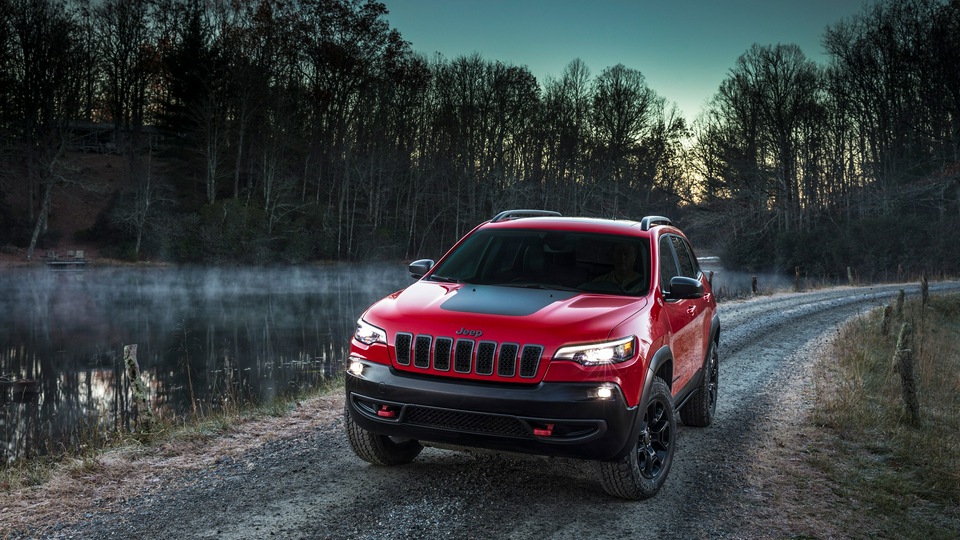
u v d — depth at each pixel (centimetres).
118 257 6003
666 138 7950
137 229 6191
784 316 2019
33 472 555
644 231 586
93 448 634
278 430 687
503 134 7981
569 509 482
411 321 460
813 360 1236
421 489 514
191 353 2475
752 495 530
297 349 2566
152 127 7444
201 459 593
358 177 7056
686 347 595
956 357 1420
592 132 8144
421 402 438
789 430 739
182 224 5988
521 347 430
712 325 722
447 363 442
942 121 5922
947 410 895
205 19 7175
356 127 7344
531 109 8044
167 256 5919
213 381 1980
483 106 7894
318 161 7250
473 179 7356
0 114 6384
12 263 5444
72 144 7569
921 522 494
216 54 6825
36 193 6631
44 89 6444
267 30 6906
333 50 7269
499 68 8038
